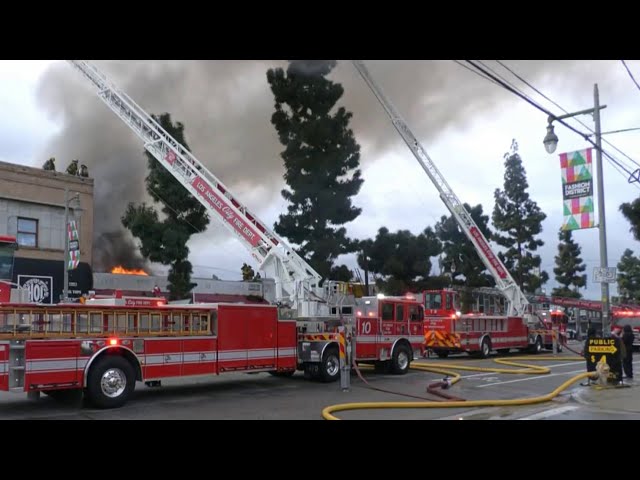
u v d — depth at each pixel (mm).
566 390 12891
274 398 11516
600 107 15109
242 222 15047
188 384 13836
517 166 45906
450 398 11305
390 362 16203
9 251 10312
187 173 15719
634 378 15320
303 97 27484
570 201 15359
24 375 9133
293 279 14539
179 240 26812
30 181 23406
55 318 9688
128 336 10508
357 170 29078
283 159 28609
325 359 14086
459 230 39531
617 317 28531
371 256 34938
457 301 24234
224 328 12164
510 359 22547
